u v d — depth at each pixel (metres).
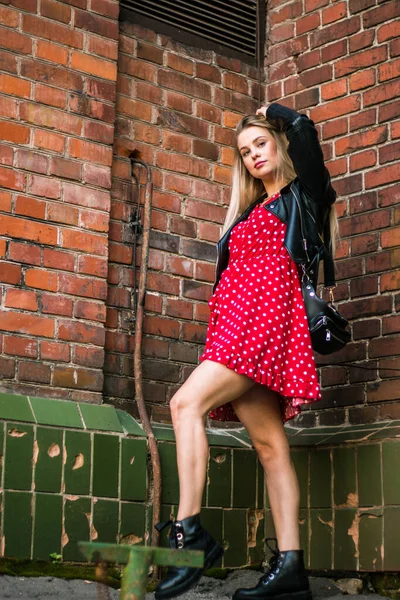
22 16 3.98
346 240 4.47
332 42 4.71
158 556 2.30
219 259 3.56
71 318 3.90
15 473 3.49
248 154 3.56
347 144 4.55
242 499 4.16
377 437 3.98
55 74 4.03
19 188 3.84
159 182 4.43
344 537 3.99
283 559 3.32
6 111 3.86
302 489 4.17
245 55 4.91
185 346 4.37
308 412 4.45
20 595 3.24
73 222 3.97
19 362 3.73
